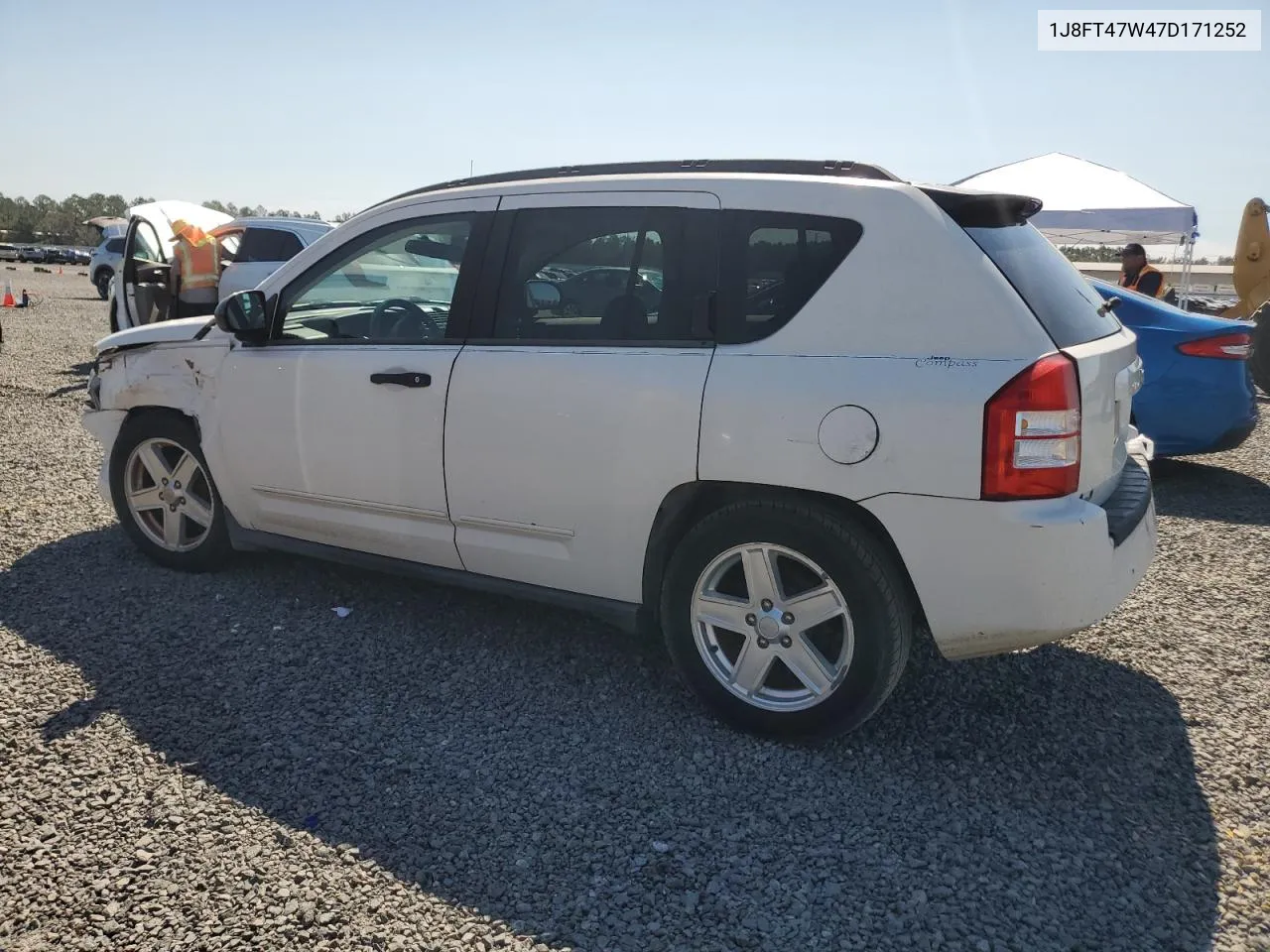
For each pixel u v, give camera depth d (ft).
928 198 10.14
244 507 14.52
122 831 9.00
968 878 8.60
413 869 8.58
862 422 9.75
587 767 10.30
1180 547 18.12
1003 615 9.61
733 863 8.76
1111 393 10.46
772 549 10.46
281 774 10.03
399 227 13.20
